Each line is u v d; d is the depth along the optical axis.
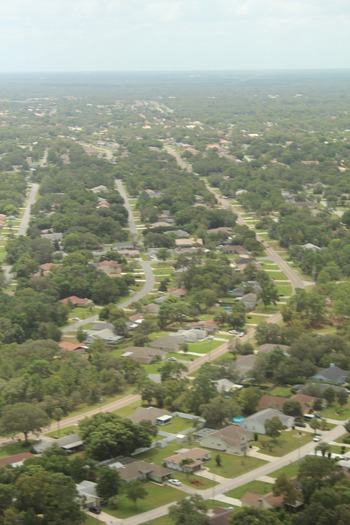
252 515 182.38
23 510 191.62
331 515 180.62
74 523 188.88
